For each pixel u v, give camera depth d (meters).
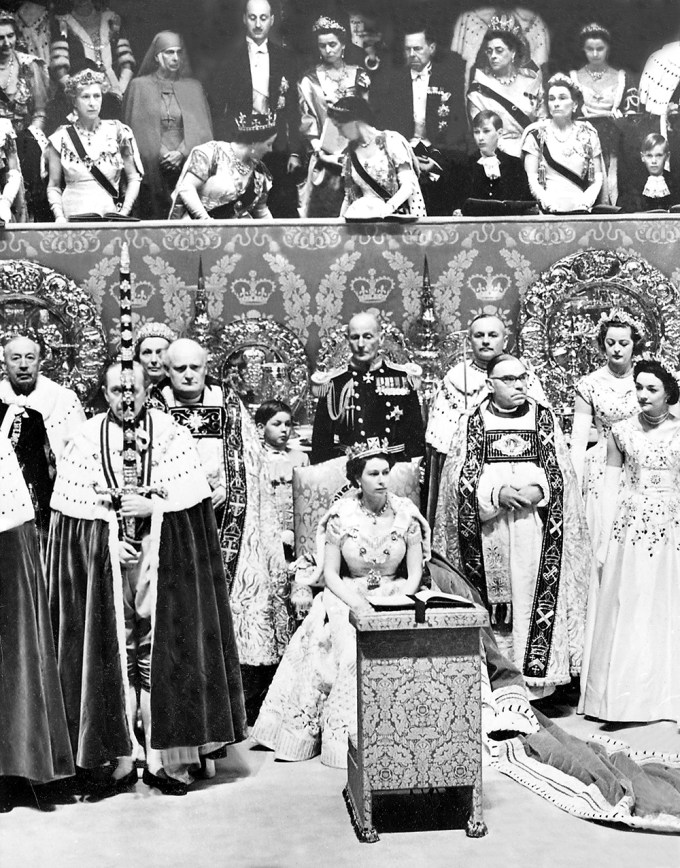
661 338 6.83
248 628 6.05
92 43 6.79
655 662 5.78
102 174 6.74
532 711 5.55
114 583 4.83
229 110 6.87
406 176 6.86
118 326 6.68
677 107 7.06
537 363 6.78
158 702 4.79
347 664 5.38
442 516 6.27
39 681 4.70
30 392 6.33
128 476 4.82
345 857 4.17
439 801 4.71
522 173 6.98
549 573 6.10
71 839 4.39
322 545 5.64
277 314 6.80
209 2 6.86
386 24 6.93
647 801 4.59
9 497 4.78
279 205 6.89
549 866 4.06
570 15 7.03
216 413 6.23
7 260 6.60
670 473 5.87
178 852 4.25
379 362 6.76
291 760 5.41
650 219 6.92
